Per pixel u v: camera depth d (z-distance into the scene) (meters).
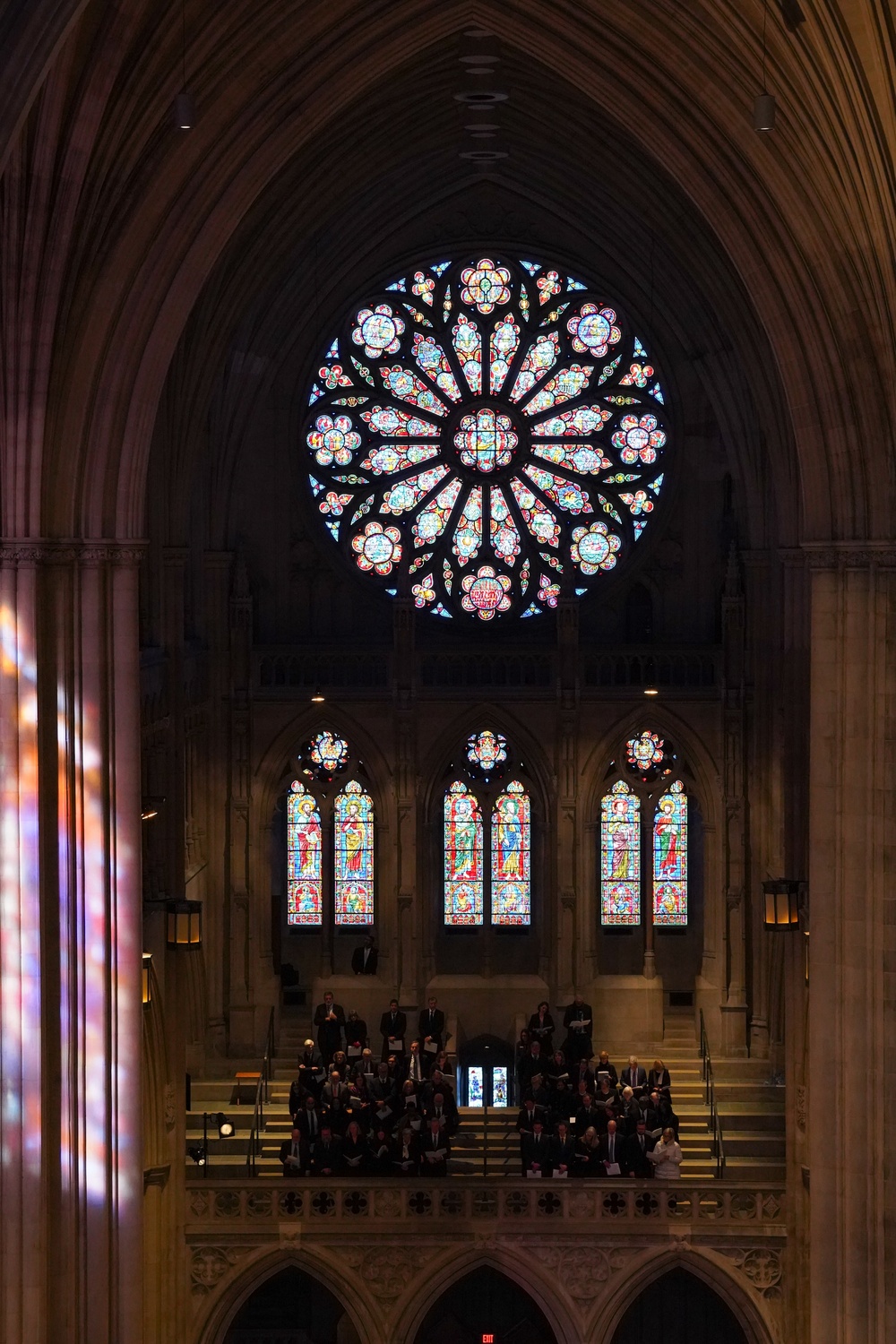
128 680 32.38
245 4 30.34
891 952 32.22
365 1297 44.22
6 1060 31.42
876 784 32.19
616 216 48.72
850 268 31.16
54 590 31.70
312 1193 44.25
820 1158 32.88
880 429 31.70
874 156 29.72
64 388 31.31
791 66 30.05
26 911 31.39
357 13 31.55
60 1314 32.09
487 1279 46.34
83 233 30.80
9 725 31.20
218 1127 46.78
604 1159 44.41
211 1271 44.19
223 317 44.25
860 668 32.16
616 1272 44.19
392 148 45.31
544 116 44.47
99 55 28.53
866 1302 32.75
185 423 44.34
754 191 31.75
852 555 32.03
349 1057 46.84
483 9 32.03
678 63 31.23
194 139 31.22
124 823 32.38
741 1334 45.94
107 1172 32.31
